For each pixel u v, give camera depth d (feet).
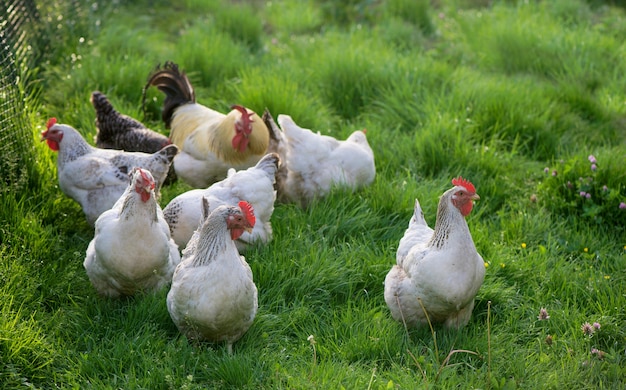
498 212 22.20
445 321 16.98
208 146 22.44
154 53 31.94
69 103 26.89
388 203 21.86
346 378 15.06
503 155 24.95
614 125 27.66
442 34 37.22
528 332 17.25
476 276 16.01
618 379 15.43
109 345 16.17
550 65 32.14
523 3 39.34
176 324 16.19
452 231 15.72
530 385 15.17
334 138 24.30
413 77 29.37
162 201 22.31
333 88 29.32
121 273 16.78
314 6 41.63
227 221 15.23
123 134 23.26
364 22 38.47
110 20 35.27
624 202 21.54
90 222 20.17
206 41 32.14
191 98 24.94
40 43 29.68
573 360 15.85
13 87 22.56
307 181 21.59
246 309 15.62
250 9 38.65
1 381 14.96
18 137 21.91
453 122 26.05
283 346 16.52
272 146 22.17
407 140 25.34
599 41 34.09
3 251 18.21
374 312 17.60
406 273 16.67
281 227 20.56
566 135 26.76
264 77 28.73
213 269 15.14
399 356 16.03
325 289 18.44
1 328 15.67
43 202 21.12
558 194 22.74
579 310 18.02
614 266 19.74
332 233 20.47
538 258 19.92
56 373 15.37
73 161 19.98
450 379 15.12
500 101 27.07
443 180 23.35
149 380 14.89
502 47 33.50
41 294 17.56
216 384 14.96
